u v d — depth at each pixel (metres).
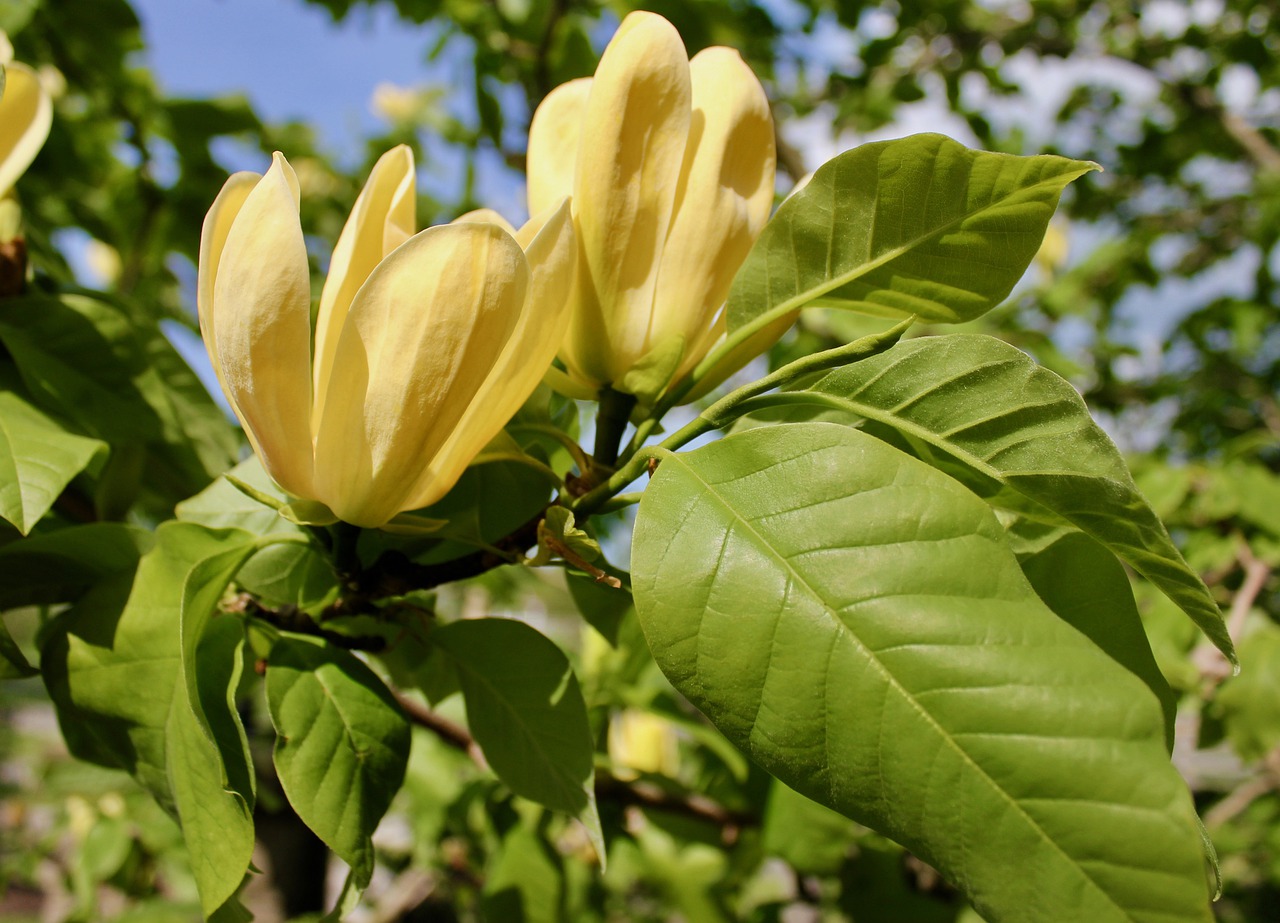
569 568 0.40
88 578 0.40
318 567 0.39
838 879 0.69
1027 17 1.46
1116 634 0.34
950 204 0.33
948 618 0.29
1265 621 0.74
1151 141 1.70
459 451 0.34
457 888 1.01
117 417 0.44
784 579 0.30
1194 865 0.27
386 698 0.36
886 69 1.36
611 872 0.76
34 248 0.50
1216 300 1.51
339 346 0.32
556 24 0.95
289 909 1.17
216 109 0.83
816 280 0.35
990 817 0.28
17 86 0.42
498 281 0.31
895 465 0.30
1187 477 0.86
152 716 0.36
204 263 0.33
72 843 1.22
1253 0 1.47
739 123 0.36
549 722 0.38
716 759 0.75
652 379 0.35
